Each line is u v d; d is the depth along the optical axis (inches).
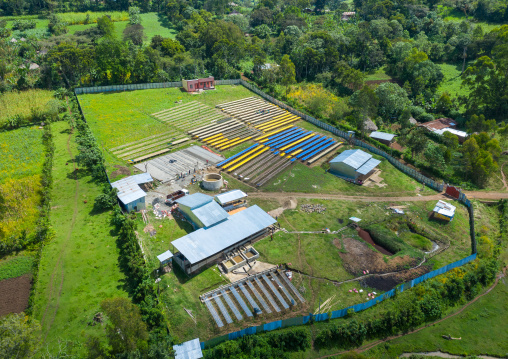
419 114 5265.8
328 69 6815.9
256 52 7155.5
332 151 4370.1
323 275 2593.5
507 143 4431.6
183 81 5905.5
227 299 2377.0
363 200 3474.4
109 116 4921.3
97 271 2516.0
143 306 2199.8
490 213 3366.1
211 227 2802.7
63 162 3814.0
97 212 3088.1
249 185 3639.3
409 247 2883.9
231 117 5167.3
